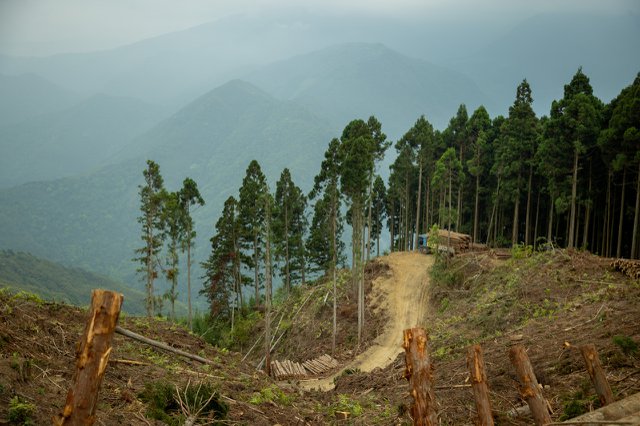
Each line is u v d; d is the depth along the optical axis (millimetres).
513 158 46031
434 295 37031
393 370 19797
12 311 11312
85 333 4559
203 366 14656
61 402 7812
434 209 59594
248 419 10945
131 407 8930
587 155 38312
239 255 48000
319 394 19281
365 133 37031
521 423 9625
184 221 41688
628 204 39406
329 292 43156
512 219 52750
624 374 10156
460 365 15422
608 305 16234
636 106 32312
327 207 42406
